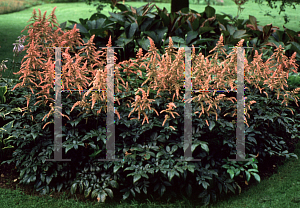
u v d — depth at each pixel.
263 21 13.73
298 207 3.08
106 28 6.31
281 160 3.99
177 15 6.93
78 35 3.91
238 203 3.23
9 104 3.81
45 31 3.71
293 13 15.77
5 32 10.48
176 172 3.04
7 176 3.57
